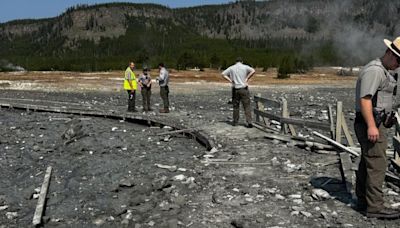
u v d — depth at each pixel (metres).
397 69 6.50
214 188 8.73
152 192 8.95
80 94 36.59
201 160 11.25
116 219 7.75
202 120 18.62
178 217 7.34
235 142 13.20
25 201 9.09
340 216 6.97
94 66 96.06
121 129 18.23
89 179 10.52
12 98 32.53
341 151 11.02
